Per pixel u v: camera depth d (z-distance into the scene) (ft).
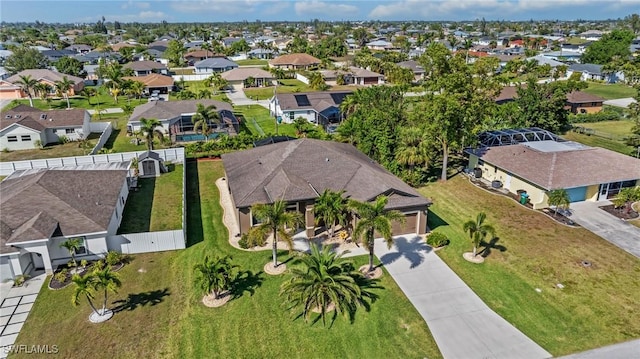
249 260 102.42
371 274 96.58
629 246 108.78
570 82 215.51
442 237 109.19
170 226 119.55
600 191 135.44
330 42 536.83
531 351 75.25
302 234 114.83
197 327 80.69
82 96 303.27
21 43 588.50
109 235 104.88
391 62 396.16
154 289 91.97
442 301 88.07
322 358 73.87
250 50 553.64
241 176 126.41
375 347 76.13
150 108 216.13
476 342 77.36
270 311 84.84
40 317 83.41
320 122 232.73
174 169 166.71
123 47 481.87
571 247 108.37
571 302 87.71
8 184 120.88
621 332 79.51
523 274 97.25
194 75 378.53
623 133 218.79
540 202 130.62
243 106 278.26
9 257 92.63
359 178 121.08
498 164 146.72
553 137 176.24
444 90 152.05
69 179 118.32
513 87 282.36
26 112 208.44
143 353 74.84
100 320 82.23
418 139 148.46
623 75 383.04
